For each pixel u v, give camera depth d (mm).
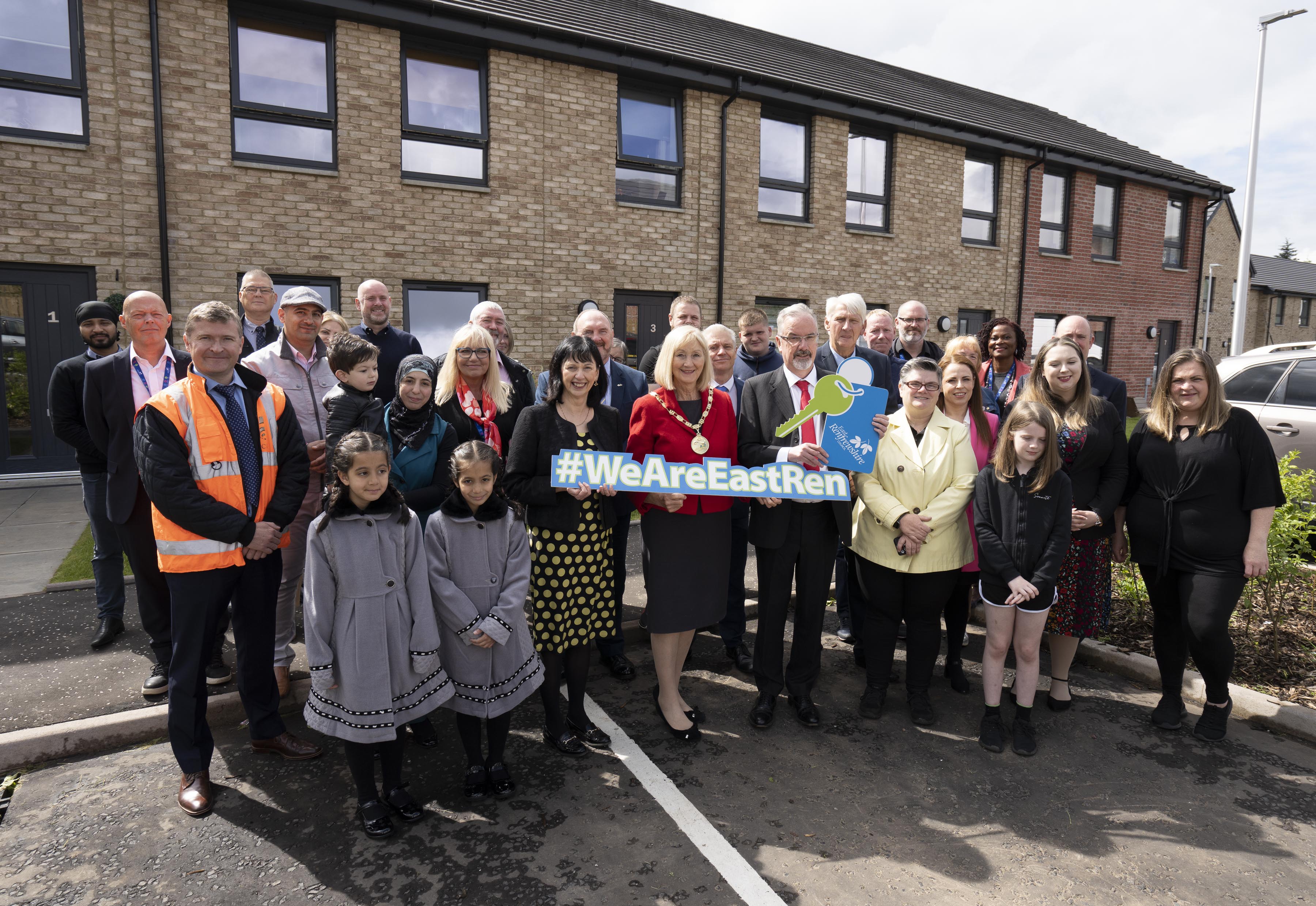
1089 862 2551
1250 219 12812
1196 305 17891
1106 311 16016
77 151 7445
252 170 8141
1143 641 4422
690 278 11031
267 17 8148
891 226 12930
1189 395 3338
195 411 2801
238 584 3000
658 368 3424
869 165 12758
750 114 11273
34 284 7539
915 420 3615
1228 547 3277
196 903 2328
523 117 9547
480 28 8922
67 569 5207
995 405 4484
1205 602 3283
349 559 2631
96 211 7562
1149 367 17000
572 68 9805
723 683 4066
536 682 2973
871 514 3631
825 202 12133
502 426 3930
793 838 2688
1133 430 3746
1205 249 20688
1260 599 4855
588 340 3293
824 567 3559
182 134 7801
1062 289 15219
